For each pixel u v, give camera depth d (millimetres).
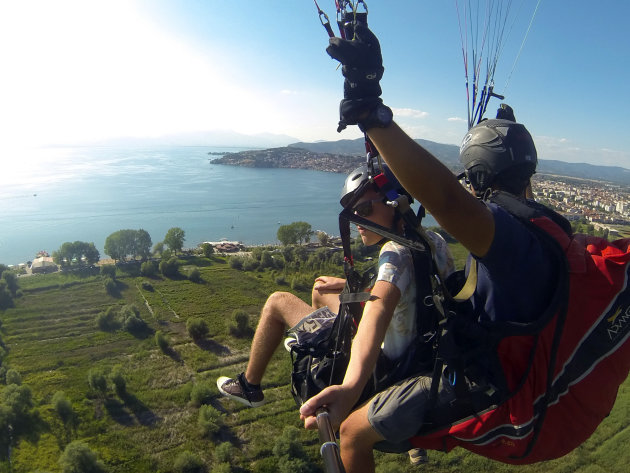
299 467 30406
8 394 38750
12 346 51406
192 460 31656
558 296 1871
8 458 33312
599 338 1875
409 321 2480
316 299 3291
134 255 86625
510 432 2070
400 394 2422
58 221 149750
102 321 55969
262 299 66062
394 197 2486
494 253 1849
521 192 2256
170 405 39344
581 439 2033
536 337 1936
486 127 2266
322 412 1871
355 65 1663
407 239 2326
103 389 41219
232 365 47375
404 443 2535
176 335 54125
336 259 79938
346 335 2645
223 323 57219
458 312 2186
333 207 172500
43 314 60219
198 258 87812
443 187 1703
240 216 154625
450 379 2227
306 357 2873
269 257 80875
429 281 2412
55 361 47719
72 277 75500
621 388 32281
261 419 35750
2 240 125250
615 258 1858
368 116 1670
